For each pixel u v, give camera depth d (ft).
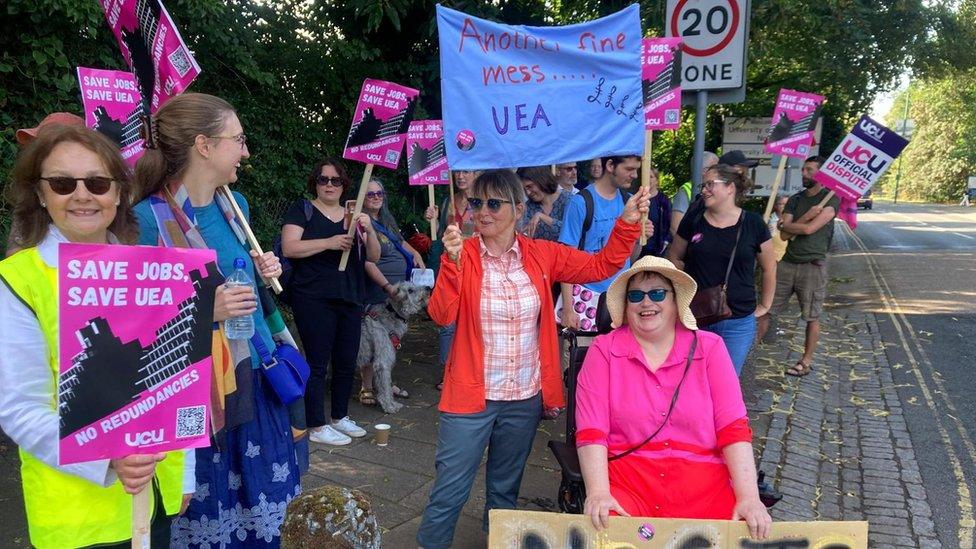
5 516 10.98
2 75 16.25
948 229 94.17
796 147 20.25
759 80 44.75
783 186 43.93
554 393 9.71
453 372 9.41
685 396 8.67
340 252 14.19
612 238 9.87
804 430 16.72
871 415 18.11
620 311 9.12
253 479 7.83
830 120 49.73
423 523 9.66
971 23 44.88
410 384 19.36
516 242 9.73
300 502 5.05
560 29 9.66
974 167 214.90
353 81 27.86
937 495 13.53
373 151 14.66
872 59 42.47
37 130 7.27
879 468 14.74
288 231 13.83
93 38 17.98
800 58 41.06
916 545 11.67
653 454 8.69
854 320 30.12
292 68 25.84
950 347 25.45
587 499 8.08
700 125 16.74
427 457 14.25
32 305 5.20
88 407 5.00
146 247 5.16
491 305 9.23
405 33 28.63
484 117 9.54
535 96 9.66
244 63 22.43
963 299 35.50
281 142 25.55
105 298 5.03
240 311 6.54
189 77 8.28
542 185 17.84
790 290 21.26
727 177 12.95
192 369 5.41
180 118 7.04
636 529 7.45
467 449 9.34
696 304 12.42
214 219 7.56
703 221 13.48
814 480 14.03
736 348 13.39
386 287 16.79
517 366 9.40
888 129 19.04
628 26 9.81
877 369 22.45
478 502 12.38
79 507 5.44
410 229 31.65
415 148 18.98
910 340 26.55
